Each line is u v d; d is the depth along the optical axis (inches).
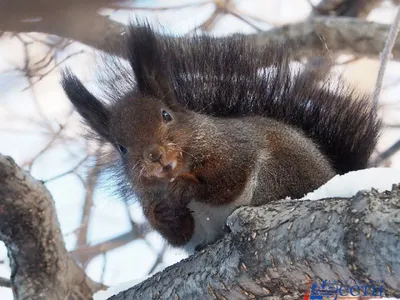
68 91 354.9
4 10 216.4
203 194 324.8
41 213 263.3
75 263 274.7
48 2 219.0
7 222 261.6
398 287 174.1
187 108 351.3
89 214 469.4
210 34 419.5
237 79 371.9
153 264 454.3
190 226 331.3
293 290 217.6
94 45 382.6
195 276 239.3
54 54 487.8
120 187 359.6
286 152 344.5
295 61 442.0
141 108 320.2
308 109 375.2
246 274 221.6
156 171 305.6
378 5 541.3
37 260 263.1
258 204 335.6
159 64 339.3
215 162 323.6
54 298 261.9
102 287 294.7
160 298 247.3
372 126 371.9
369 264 178.5
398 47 501.7
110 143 353.4
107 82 362.9
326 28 497.4
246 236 222.4
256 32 508.1
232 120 347.6
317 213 205.2
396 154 469.7
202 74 369.4
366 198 188.4
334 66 479.2
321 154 362.0
